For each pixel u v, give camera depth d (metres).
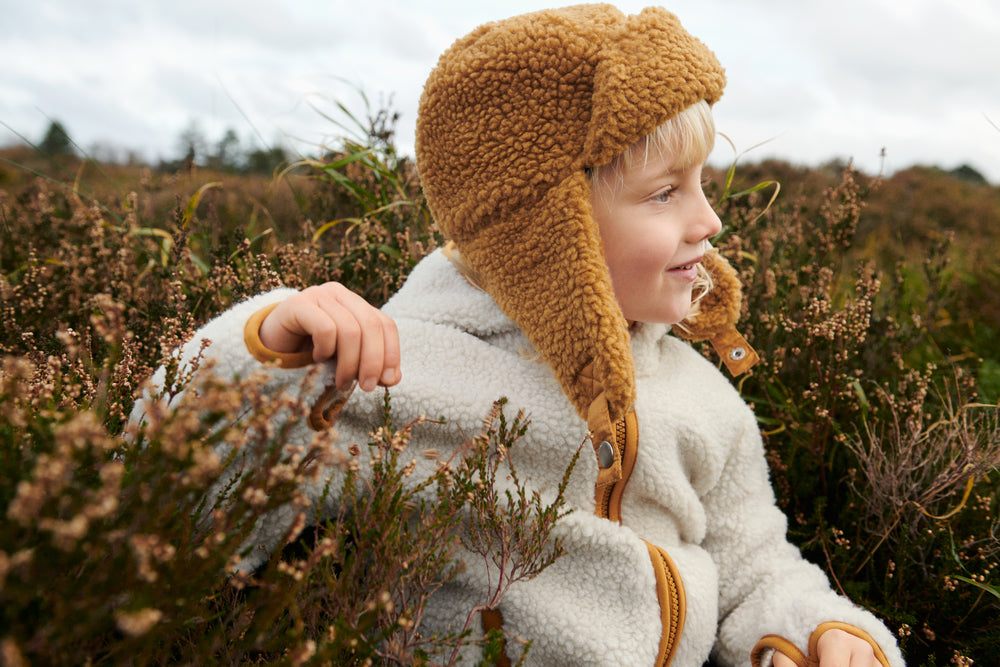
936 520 1.64
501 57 1.07
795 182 5.16
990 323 3.29
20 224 2.56
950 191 10.68
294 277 1.74
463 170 1.14
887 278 3.43
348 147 2.57
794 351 1.98
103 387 0.73
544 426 1.23
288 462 0.93
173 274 1.80
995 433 1.66
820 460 1.85
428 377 1.24
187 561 0.71
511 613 1.23
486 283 1.25
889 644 1.23
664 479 1.33
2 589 0.52
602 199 1.14
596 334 1.08
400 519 1.02
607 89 1.03
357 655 0.90
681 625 1.25
